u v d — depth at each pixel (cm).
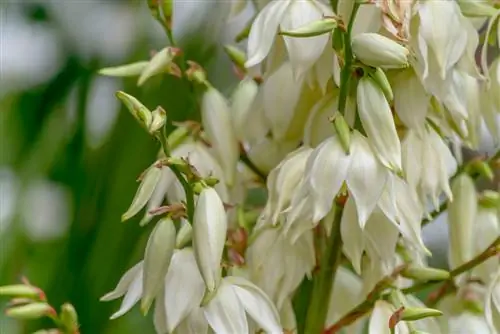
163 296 92
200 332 91
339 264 99
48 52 126
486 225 98
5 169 120
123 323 114
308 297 98
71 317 91
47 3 127
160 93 110
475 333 97
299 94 96
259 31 93
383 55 88
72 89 123
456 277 97
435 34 91
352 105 93
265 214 94
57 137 117
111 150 113
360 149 90
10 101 122
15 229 114
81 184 114
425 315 89
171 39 98
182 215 91
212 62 116
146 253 90
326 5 96
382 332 92
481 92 96
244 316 90
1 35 127
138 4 119
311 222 91
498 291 93
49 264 113
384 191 91
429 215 95
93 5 124
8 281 112
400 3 91
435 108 94
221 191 99
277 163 99
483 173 97
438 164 94
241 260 96
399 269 93
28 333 112
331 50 94
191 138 100
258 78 100
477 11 93
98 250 112
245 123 99
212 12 115
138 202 90
